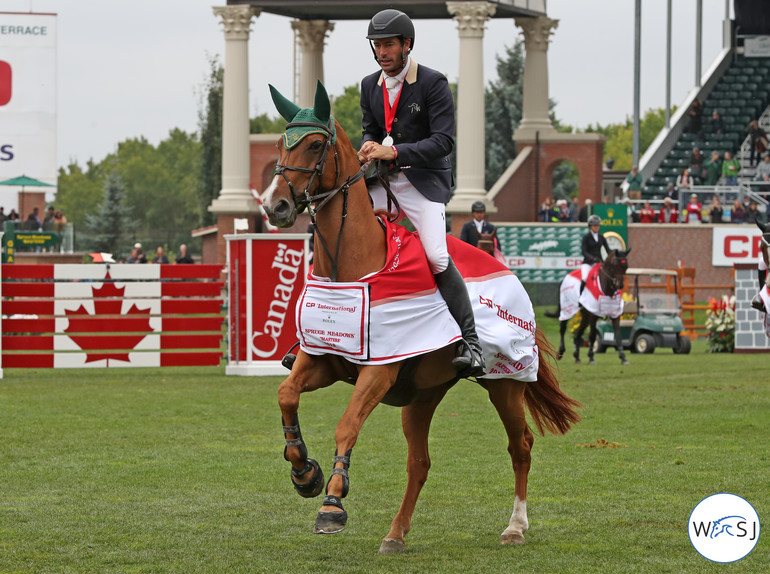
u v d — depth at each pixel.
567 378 20.73
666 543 7.93
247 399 17.05
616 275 24.19
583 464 11.20
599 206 38.22
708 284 40.47
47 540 8.05
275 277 21.00
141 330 21.61
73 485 10.16
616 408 15.89
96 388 18.77
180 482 10.30
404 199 7.95
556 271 39.41
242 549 7.82
